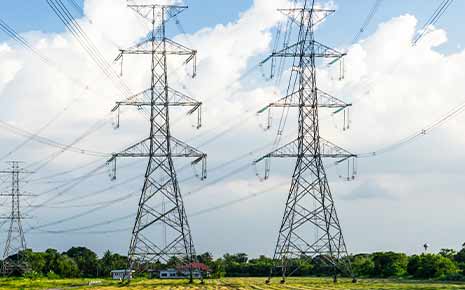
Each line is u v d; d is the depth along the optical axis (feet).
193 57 488.02
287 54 472.44
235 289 426.92
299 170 478.18
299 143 479.41
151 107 486.38
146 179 484.74
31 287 495.41
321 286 463.83
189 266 528.22
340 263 514.68
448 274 641.81
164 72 484.74
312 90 480.23
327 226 482.28
